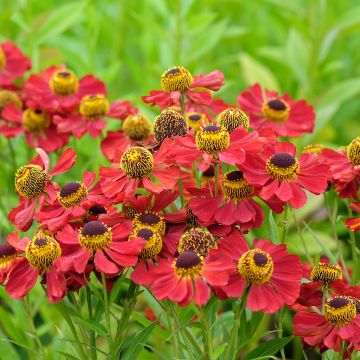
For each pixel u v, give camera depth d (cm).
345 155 104
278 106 117
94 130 124
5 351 119
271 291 93
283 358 99
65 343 107
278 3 168
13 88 137
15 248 98
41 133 129
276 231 101
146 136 116
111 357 96
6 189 134
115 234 94
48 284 93
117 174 98
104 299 93
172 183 96
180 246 93
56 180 126
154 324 96
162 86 107
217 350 94
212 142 96
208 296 90
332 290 99
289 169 96
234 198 96
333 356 103
